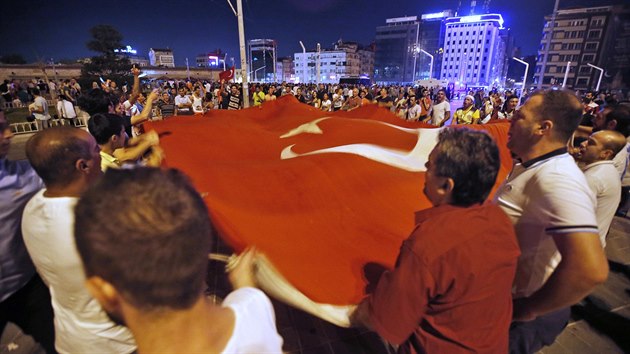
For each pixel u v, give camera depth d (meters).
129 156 2.96
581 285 1.35
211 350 0.73
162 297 0.65
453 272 1.18
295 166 2.96
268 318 0.89
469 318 1.24
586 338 2.87
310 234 2.14
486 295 1.23
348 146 3.36
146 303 0.66
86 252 0.64
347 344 2.67
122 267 0.61
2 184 1.96
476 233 1.20
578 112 1.53
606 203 2.39
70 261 1.48
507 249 1.26
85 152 1.63
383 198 2.60
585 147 2.53
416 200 2.64
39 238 1.51
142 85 52.28
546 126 1.56
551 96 1.56
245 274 1.50
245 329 0.80
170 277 0.63
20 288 2.23
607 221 2.45
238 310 0.83
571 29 79.88
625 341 2.84
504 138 3.67
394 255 2.10
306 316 2.96
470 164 1.21
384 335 1.32
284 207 2.38
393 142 3.72
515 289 1.70
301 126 4.52
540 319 1.76
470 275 1.18
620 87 75.94
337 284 1.82
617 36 74.81
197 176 2.76
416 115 9.87
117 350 1.72
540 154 1.62
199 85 18.80
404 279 1.23
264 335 0.84
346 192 2.60
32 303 2.37
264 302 0.92
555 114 1.53
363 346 2.65
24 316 2.33
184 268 0.64
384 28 122.38
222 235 2.05
